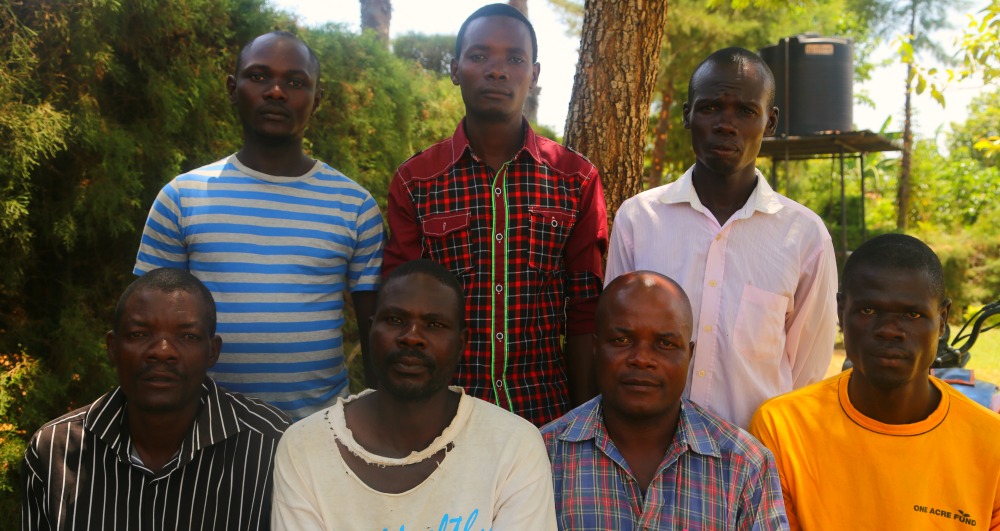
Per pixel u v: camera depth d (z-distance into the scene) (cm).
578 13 1343
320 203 281
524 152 274
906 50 594
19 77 381
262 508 232
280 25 571
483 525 194
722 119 252
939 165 2311
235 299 266
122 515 223
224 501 229
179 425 228
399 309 200
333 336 281
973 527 212
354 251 290
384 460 197
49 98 400
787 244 261
